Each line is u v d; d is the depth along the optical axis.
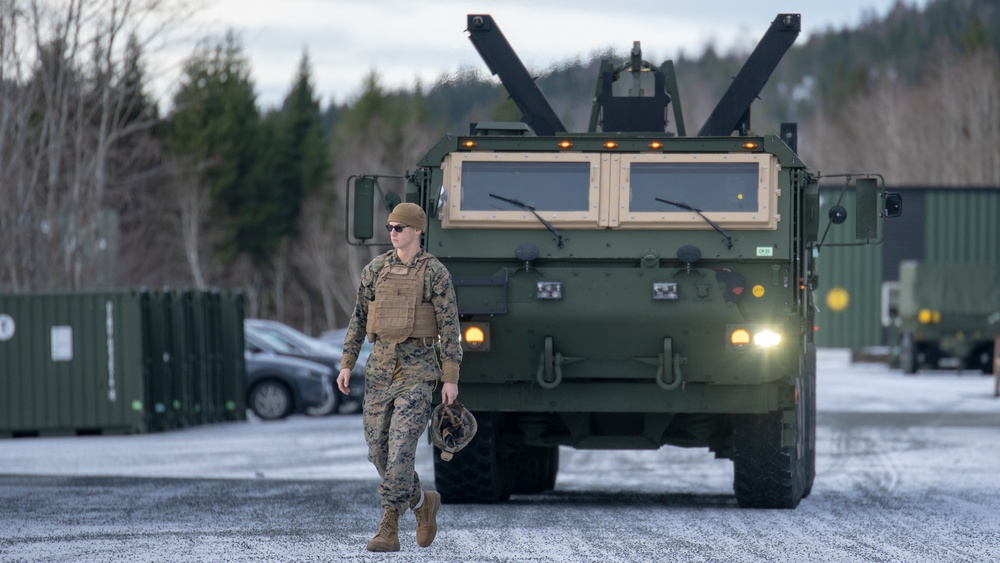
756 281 33.22
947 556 25.36
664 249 33.44
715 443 36.97
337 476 44.00
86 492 37.91
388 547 25.16
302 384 78.56
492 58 41.19
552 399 34.06
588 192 34.09
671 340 33.19
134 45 95.38
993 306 128.50
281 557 24.69
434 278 24.58
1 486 39.78
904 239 169.00
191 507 33.81
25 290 91.94
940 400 87.62
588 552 25.55
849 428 65.00
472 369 33.91
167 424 68.75
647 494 40.25
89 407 67.44
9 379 67.94
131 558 24.72
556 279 33.34
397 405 24.34
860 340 170.00
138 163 147.50
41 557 24.92
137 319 67.44
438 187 34.50
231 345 75.88
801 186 34.03
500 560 24.34
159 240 197.88
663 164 34.22
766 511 33.72
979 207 168.38
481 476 35.72
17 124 93.56
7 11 91.31
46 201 97.75
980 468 46.03
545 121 41.16
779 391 33.50
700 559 24.72
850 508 34.28
